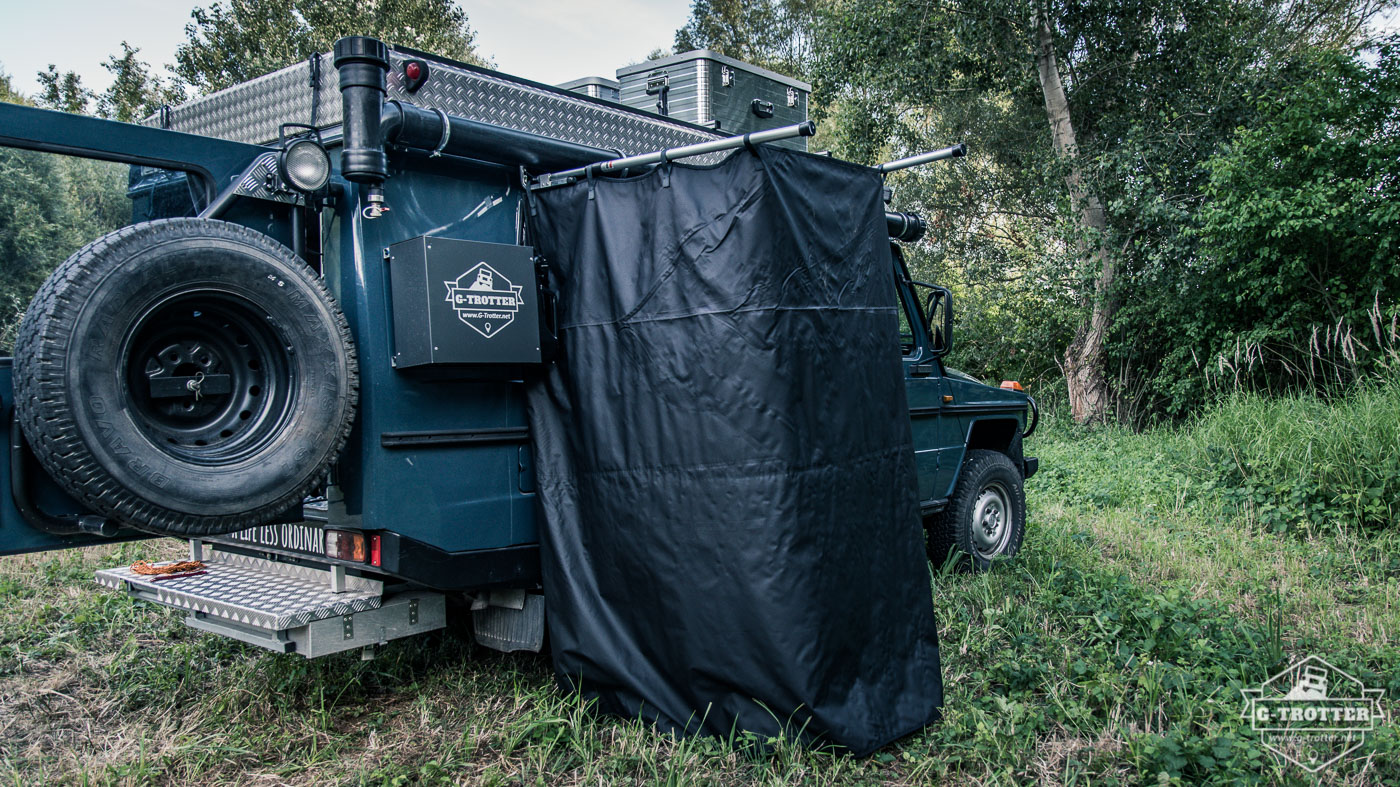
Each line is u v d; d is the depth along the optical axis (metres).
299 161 3.20
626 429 3.50
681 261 3.40
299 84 3.66
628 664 3.46
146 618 4.76
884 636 3.48
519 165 3.74
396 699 3.82
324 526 3.58
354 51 3.15
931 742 3.31
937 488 5.65
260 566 3.99
